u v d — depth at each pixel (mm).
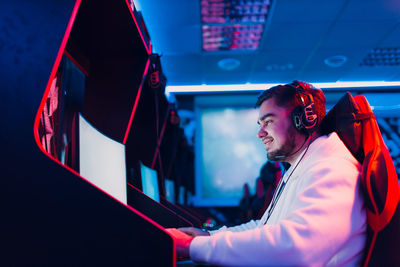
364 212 706
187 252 703
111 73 1442
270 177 2779
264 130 935
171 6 3428
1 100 587
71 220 562
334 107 940
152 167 2121
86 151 885
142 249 560
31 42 608
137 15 1238
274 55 4621
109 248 558
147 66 1444
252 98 6367
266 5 3508
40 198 566
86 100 1430
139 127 2143
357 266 719
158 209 1423
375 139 775
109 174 1058
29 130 580
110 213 566
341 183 695
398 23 3834
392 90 6078
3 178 571
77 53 1296
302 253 609
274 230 649
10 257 553
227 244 664
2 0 620
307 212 654
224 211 6359
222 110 6793
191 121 6355
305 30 3963
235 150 6637
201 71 5176
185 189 4809
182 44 4258
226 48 4426
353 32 4031
